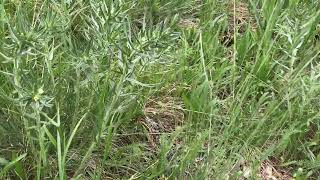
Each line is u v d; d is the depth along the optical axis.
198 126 2.32
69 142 1.83
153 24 2.76
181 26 2.79
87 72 1.94
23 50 1.71
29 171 2.02
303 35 2.43
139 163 2.16
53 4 2.17
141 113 2.32
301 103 2.41
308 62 2.47
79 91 2.00
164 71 2.38
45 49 1.86
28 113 1.90
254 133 2.24
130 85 2.07
